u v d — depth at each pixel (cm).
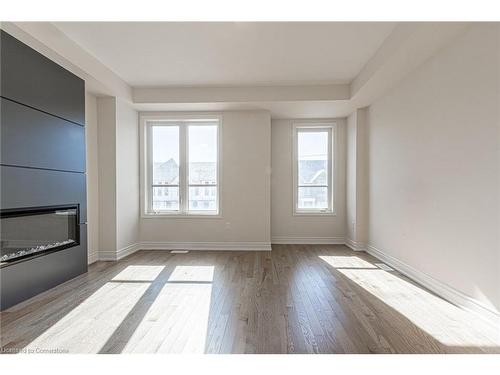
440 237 309
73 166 368
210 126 565
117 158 475
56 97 339
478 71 253
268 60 391
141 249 549
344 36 329
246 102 491
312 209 603
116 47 355
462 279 275
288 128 602
